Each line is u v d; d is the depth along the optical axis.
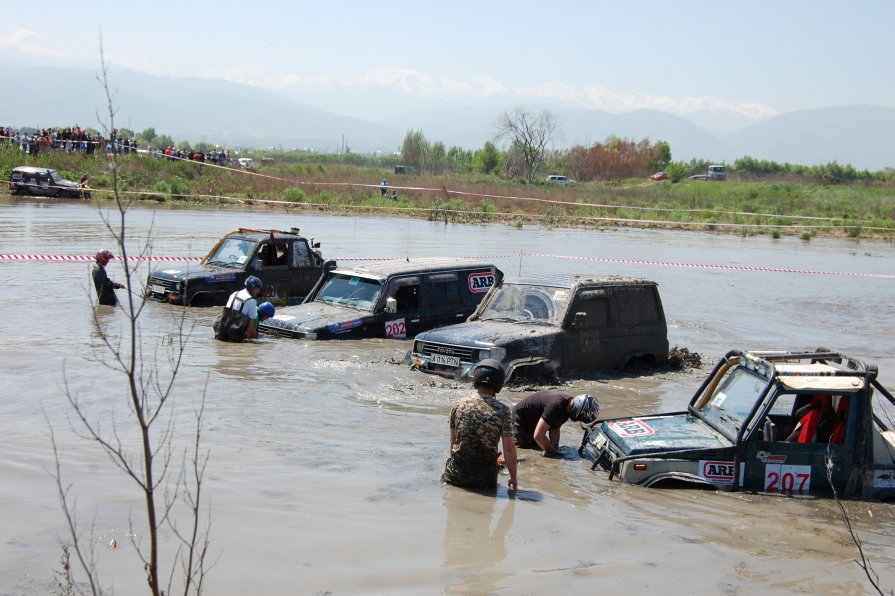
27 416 8.09
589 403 8.16
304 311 13.70
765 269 26.78
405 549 5.59
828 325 17.09
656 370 12.53
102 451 7.13
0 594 4.59
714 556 5.84
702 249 33.41
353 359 11.75
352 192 52.56
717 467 7.36
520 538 5.93
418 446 8.01
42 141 48.00
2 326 12.63
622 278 12.68
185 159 51.50
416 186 60.88
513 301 12.28
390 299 13.30
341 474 7.03
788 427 7.64
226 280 16.02
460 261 15.30
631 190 77.88
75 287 16.52
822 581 5.51
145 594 4.68
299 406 9.13
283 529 5.77
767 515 6.77
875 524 6.72
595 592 5.12
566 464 8.01
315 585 4.97
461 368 10.88
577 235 37.62
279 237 16.98
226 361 11.16
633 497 7.06
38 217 30.56
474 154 126.56
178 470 6.79
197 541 5.48
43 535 5.43
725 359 8.39
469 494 6.83
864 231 45.81
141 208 37.75
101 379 9.67
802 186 90.81
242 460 7.18
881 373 12.48
